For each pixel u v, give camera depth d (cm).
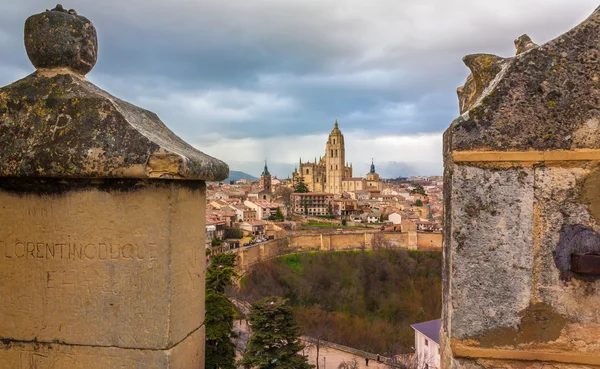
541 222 266
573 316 262
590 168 263
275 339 2195
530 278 266
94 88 298
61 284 278
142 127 294
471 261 271
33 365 281
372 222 10506
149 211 272
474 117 272
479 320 269
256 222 8788
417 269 6775
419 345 3516
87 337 277
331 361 3950
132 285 273
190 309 300
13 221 282
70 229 277
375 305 5856
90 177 269
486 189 270
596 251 258
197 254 310
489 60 316
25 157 269
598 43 265
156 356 272
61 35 291
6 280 283
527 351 265
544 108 267
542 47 270
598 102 264
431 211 12725
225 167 346
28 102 283
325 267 6819
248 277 6003
